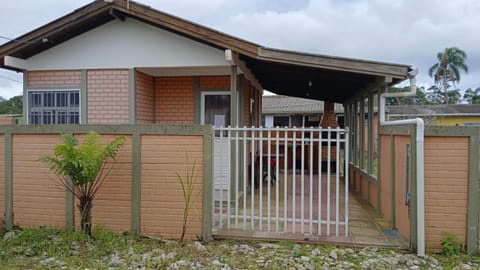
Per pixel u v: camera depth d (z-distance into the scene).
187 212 4.73
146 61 6.71
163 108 7.80
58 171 4.57
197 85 7.71
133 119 6.80
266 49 5.75
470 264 3.88
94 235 4.73
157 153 4.82
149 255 4.14
